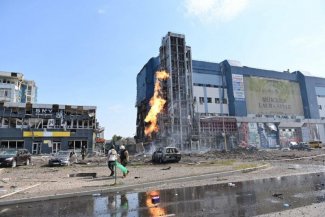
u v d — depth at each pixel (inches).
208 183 446.0
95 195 360.8
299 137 2716.5
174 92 2176.4
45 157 1489.9
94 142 1978.3
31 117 1828.2
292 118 2851.9
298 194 334.6
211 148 2137.1
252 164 752.3
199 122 2161.7
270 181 453.4
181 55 2293.3
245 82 2682.1
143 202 309.9
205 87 2541.8
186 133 2100.1
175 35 2298.2
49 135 1823.3
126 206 292.2
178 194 354.3
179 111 2123.5
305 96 2974.9
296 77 3056.1
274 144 2536.9
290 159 999.0
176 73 2224.4
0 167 888.9
